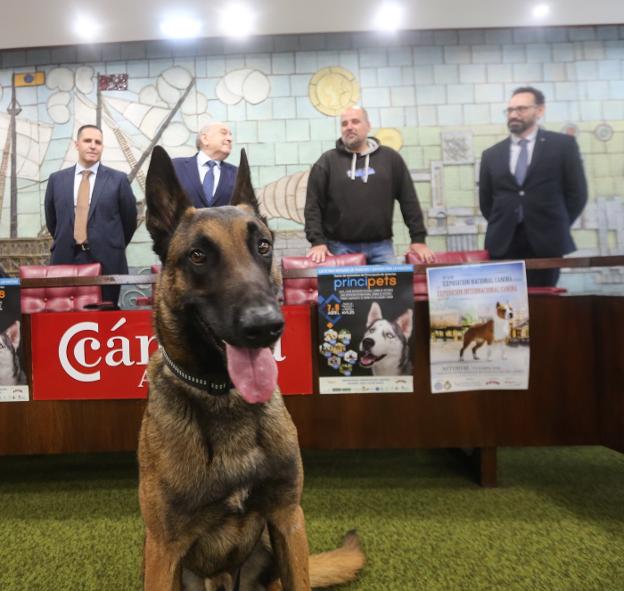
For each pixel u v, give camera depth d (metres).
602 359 1.95
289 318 1.95
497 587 1.36
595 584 1.36
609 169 5.76
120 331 1.95
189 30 5.42
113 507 1.96
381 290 1.92
